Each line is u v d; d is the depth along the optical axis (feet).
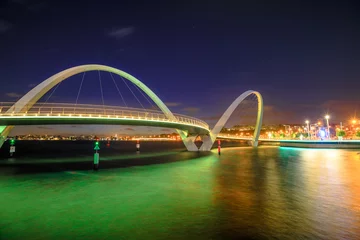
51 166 103.35
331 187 53.21
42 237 26.94
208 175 73.72
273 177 68.49
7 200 43.57
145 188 53.88
